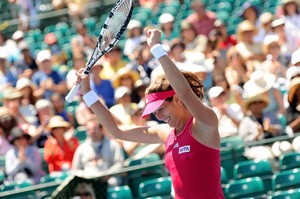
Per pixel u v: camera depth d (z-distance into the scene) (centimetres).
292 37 3409
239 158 2523
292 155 2453
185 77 1291
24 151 2639
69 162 2694
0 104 3444
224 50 3478
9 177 2633
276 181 2348
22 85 3159
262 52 3272
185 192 1309
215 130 1278
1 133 2778
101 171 2514
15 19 4691
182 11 4375
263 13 3806
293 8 3478
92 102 1395
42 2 4681
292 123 2653
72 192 2169
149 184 2369
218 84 2944
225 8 4281
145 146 2652
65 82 3416
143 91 2953
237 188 2338
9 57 3572
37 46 4144
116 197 2295
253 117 2639
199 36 3497
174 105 1302
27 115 3006
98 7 4512
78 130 3005
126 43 3644
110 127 1398
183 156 1300
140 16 4272
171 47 3161
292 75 2769
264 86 2775
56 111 3038
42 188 2355
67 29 4353
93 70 3086
